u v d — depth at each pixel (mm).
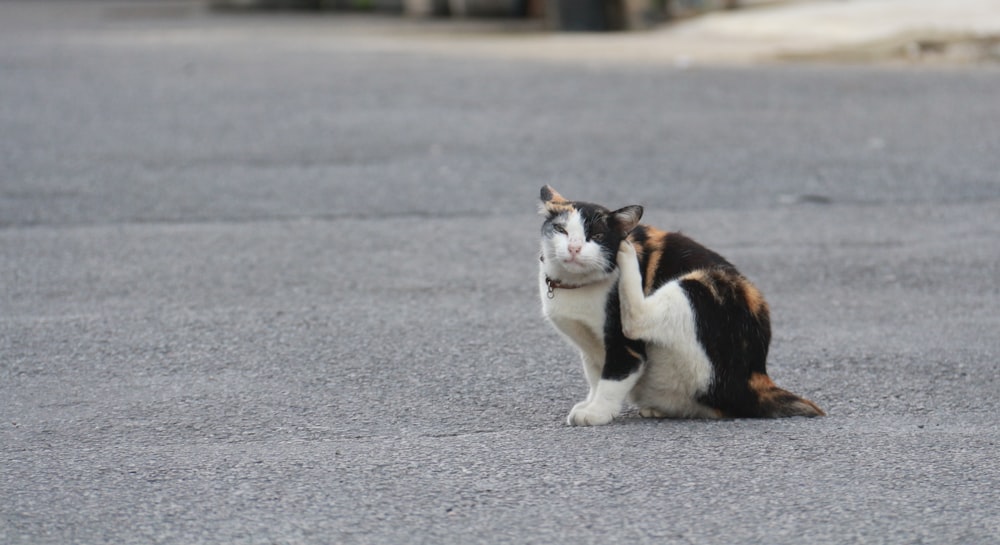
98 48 30422
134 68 25844
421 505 6109
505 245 12516
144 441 7168
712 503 6094
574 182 15141
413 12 42844
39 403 7941
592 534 5750
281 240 12672
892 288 11039
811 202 14133
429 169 15961
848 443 7004
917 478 6438
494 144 17438
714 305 7273
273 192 14750
